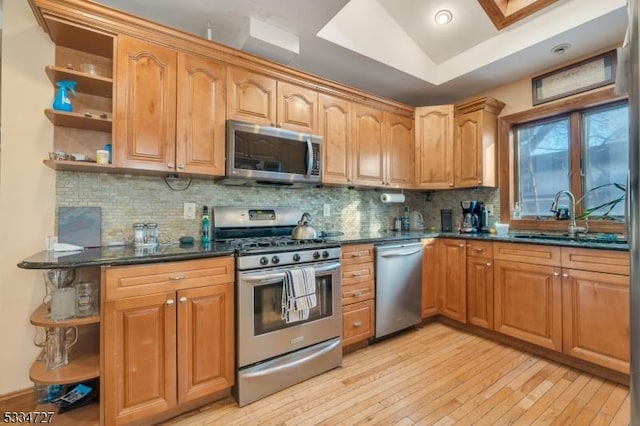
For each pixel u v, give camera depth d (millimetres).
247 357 1869
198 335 1740
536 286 2371
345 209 3305
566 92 2756
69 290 1566
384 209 3631
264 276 1927
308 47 2523
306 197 3014
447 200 3717
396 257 2721
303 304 2023
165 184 2273
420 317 2916
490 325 2654
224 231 2463
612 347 1994
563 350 2221
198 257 1743
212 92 2148
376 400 1860
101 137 2055
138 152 1886
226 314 1835
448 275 2994
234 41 2402
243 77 2275
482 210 3176
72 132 1968
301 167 2500
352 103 2914
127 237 2117
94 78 1791
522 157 3197
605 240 2258
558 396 1884
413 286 2854
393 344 2635
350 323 2434
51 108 1857
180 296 1687
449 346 2586
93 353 1719
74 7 1687
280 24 2240
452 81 3141
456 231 3531
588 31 2309
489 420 1677
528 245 2418
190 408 1779
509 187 3207
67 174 1941
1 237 1771
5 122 1781
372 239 2592
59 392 1778
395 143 3246
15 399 1779
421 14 2719
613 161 2592
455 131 3283
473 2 2520
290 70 2457
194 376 1727
